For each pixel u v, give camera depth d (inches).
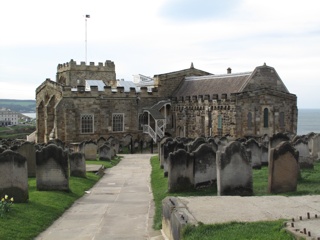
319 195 642.2
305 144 1063.6
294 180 745.6
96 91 2748.5
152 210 751.1
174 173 852.6
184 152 856.3
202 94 2741.1
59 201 798.5
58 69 3875.5
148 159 1937.7
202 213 528.1
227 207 559.5
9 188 720.3
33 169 1111.0
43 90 3068.4
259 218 505.4
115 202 845.8
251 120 2437.3
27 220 633.6
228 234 444.8
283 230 440.1
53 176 885.8
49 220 669.3
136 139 2854.3
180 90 3011.8
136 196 918.4
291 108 2566.4
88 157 1734.7
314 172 953.5
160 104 2893.7
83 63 3639.3
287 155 741.3
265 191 770.2
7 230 567.5
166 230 557.0
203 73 3164.4
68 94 2672.2
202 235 447.5
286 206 563.5
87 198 895.1
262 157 1170.6
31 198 777.6
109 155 1721.2
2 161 713.6
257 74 2522.1
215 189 858.1
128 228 629.9
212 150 874.1
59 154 883.4
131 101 2871.6
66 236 591.2
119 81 3430.1
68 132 2657.5
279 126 2519.7
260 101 2461.9
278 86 2600.9
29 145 1106.1
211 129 2581.2
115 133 2812.5
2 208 631.2
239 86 2536.9
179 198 613.9
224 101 2466.8
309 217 487.8
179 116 2869.1
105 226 645.3
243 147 746.2
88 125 2731.3
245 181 746.2
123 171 1430.9
